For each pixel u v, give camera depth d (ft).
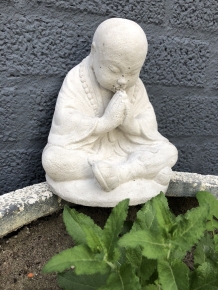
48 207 4.58
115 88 4.32
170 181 5.06
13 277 3.92
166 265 2.51
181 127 6.26
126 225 3.71
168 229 2.55
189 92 6.02
